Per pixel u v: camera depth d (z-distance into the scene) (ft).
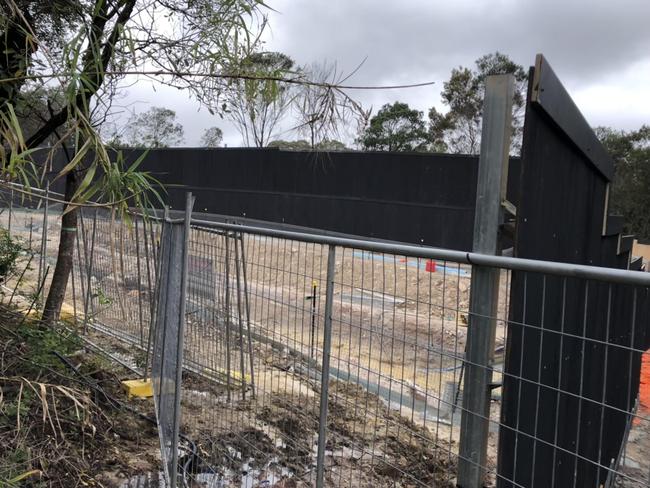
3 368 12.67
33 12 11.58
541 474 7.02
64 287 19.54
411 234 61.62
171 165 83.05
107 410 14.26
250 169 74.69
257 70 10.95
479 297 6.05
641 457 11.86
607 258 11.91
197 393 13.62
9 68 11.26
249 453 10.83
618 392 10.77
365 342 18.83
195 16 12.23
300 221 70.13
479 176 6.27
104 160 8.80
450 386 14.46
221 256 13.75
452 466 10.82
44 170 8.92
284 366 11.41
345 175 66.23
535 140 6.27
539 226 6.65
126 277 20.21
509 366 5.91
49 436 11.10
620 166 142.00
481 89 119.03
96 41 8.94
